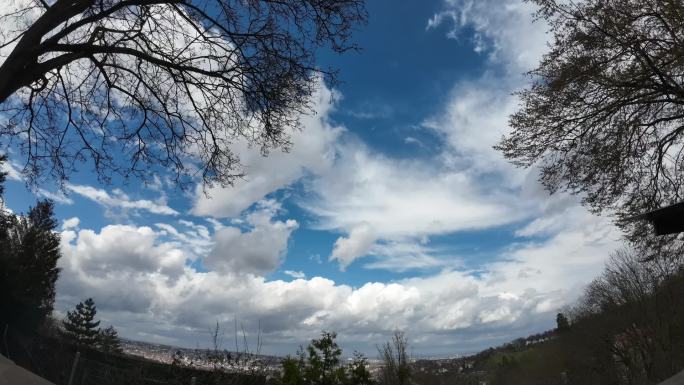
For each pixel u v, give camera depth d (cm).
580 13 1077
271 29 938
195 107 1001
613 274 3438
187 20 921
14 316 2108
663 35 1042
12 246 3241
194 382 777
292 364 640
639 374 3316
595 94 1120
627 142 1153
